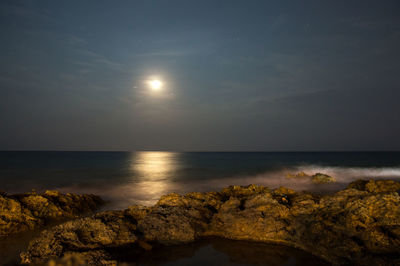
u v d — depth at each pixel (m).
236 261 5.33
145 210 7.89
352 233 5.65
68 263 3.06
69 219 10.19
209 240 6.49
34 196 10.38
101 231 6.29
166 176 31.36
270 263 5.24
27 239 7.71
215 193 12.05
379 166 47.81
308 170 39.69
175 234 6.38
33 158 82.81
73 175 32.41
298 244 6.07
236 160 77.56
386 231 5.43
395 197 6.19
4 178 29.08
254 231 6.64
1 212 8.77
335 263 5.16
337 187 22.08
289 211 7.15
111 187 21.80
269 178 28.69
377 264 4.82
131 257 5.50
